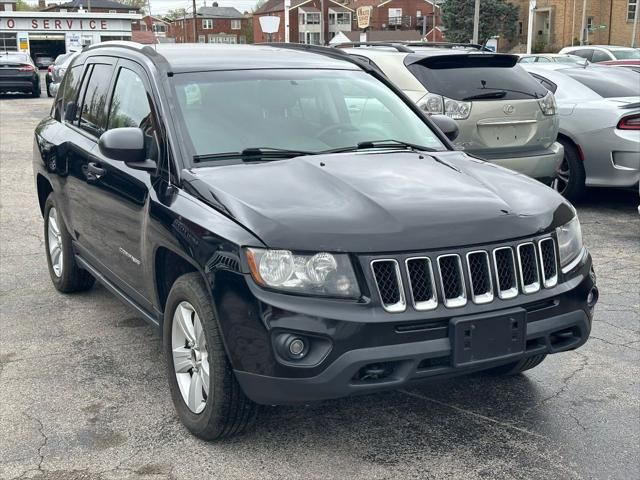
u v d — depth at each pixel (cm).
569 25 6544
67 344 511
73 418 406
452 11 6450
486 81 791
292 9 10388
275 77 470
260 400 338
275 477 348
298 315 324
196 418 376
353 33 9538
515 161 782
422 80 780
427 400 426
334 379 325
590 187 1003
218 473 352
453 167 415
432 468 356
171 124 418
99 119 516
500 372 449
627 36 6462
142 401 426
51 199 593
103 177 473
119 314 569
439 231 341
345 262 330
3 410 415
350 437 385
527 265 359
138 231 425
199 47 512
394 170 398
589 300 388
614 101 884
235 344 338
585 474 351
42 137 601
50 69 2972
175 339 391
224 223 350
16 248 761
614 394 434
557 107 891
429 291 336
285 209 348
